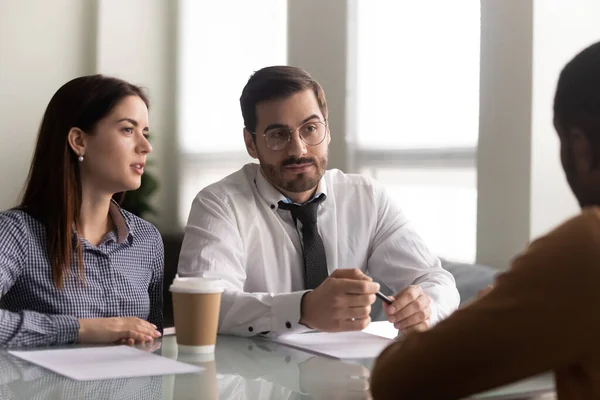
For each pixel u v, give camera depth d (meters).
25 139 5.64
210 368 1.31
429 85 3.81
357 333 1.73
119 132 1.83
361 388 1.16
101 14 5.71
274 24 4.93
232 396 1.10
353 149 4.32
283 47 4.86
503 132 3.27
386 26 4.07
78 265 1.81
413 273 2.12
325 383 1.20
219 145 5.43
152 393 1.11
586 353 0.78
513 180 3.23
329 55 4.39
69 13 5.77
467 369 0.82
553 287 0.78
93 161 1.83
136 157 1.86
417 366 0.85
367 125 4.21
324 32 4.42
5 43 5.55
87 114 1.81
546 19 3.13
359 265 2.23
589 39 3.21
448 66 3.69
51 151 1.81
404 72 3.96
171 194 5.81
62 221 1.79
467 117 3.58
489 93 3.33
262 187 2.12
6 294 1.77
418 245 2.20
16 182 5.59
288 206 2.10
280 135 2.03
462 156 3.61
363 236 2.22
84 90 1.82
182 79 5.78
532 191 3.15
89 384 1.16
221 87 5.41
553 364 0.79
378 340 1.63
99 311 1.83
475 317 0.81
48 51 5.71
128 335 1.59
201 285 1.47
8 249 1.72
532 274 0.79
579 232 0.80
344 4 4.29
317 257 2.09
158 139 5.87
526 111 3.16
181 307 1.48
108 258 1.86
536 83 3.13
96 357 1.39
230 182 2.15
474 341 0.81
